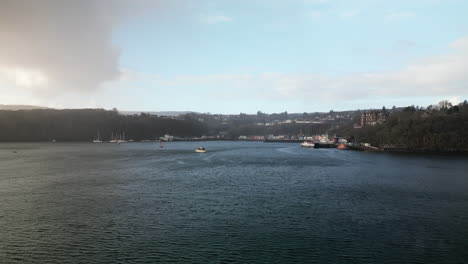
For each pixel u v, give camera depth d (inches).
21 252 1834.4
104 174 4694.9
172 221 2381.9
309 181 4133.9
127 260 1740.9
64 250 1862.7
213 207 2773.1
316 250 1875.0
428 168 5629.9
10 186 3708.2
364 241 2012.8
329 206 2817.4
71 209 2694.4
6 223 2325.3
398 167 5772.6
